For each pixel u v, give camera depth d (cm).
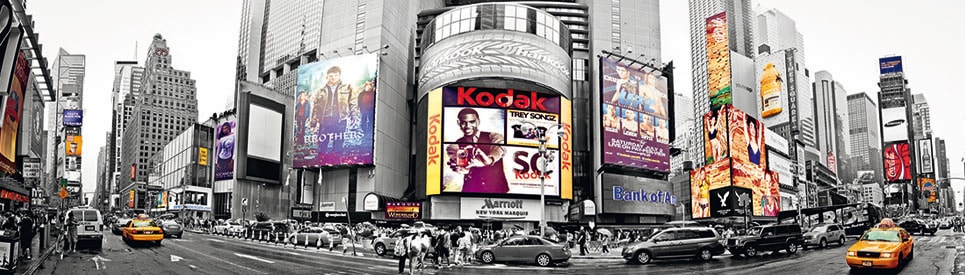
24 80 4162
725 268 2584
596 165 9231
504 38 7838
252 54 18900
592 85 10012
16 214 4588
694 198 10462
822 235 3756
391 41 9475
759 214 10281
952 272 2241
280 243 4388
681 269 2575
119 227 5175
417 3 10806
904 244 2389
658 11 11169
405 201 7825
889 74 15025
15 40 2484
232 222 6556
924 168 16762
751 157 10369
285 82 16112
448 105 7531
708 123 10381
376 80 8419
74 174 9881
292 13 16800
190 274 2262
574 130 9800
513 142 7500
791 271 2411
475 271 2542
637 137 8819
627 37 10744
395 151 9069
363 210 8250
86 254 3028
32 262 2495
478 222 7644
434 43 8175
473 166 7375
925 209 14600
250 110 10406
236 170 10100
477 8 8019
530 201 7531
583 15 11150
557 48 8225
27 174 5922
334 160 8388
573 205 8512
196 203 11056
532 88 7825
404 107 9650
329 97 8619
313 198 9069
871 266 2230
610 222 8794
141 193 15212
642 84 9100
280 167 10925
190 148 12669
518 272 2514
